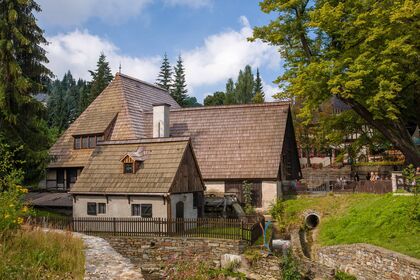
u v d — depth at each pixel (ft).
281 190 106.42
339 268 65.16
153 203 78.28
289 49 92.68
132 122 118.42
